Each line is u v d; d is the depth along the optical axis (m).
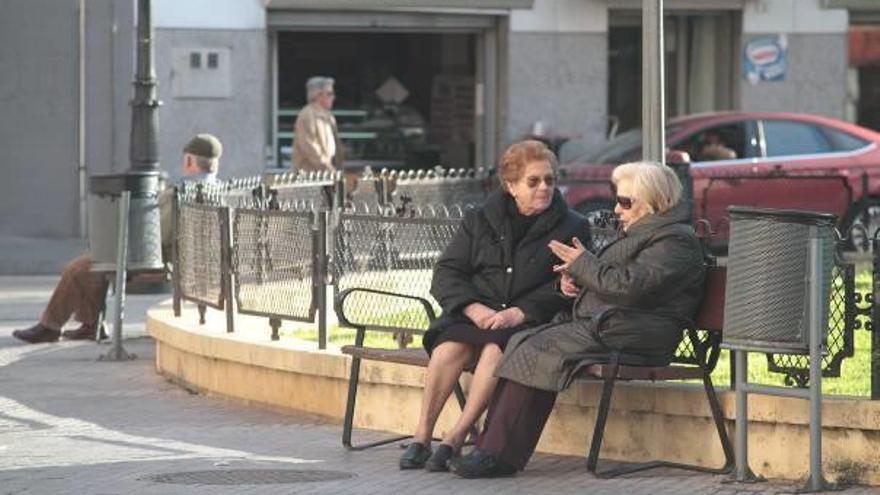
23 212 56.44
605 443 20.50
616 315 19.34
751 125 48.91
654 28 23.53
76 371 29.50
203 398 26.28
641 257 19.44
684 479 19.38
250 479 19.59
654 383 20.34
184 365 27.39
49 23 55.94
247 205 29.89
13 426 23.83
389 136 57.94
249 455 21.22
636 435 20.27
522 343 19.53
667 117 60.09
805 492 18.53
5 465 20.66
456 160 58.41
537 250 20.42
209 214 27.27
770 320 18.59
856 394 22.09
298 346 24.59
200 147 33.88
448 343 20.22
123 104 56.12
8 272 50.88
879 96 59.78
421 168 58.16
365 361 22.89
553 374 19.22
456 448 19.97
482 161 58.25
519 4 57.28
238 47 55.69
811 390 18.55
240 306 26.36
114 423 24.00
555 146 54.38
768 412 19.25
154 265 31.70
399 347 24.25
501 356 19.75
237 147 55.91
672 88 60.06
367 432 22.80
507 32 57.47
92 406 25.62
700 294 19.61
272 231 25.31
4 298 42.91
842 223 46.22
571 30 57.78
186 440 22.44
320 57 57.22
